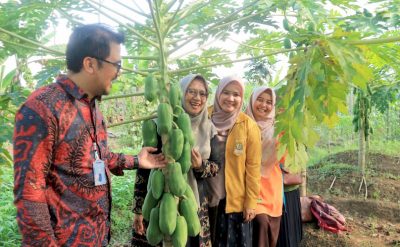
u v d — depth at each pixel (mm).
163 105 2428
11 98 2830
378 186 7008
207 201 3291
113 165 2432
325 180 7535
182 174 2520
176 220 2467
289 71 2795
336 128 12016
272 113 3828
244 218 3428
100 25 1991
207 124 3100
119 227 5438
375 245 4934
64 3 3057
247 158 3439
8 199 6012
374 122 11867
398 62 2789
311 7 2902
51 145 1829
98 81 1987
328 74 2617
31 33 3365
